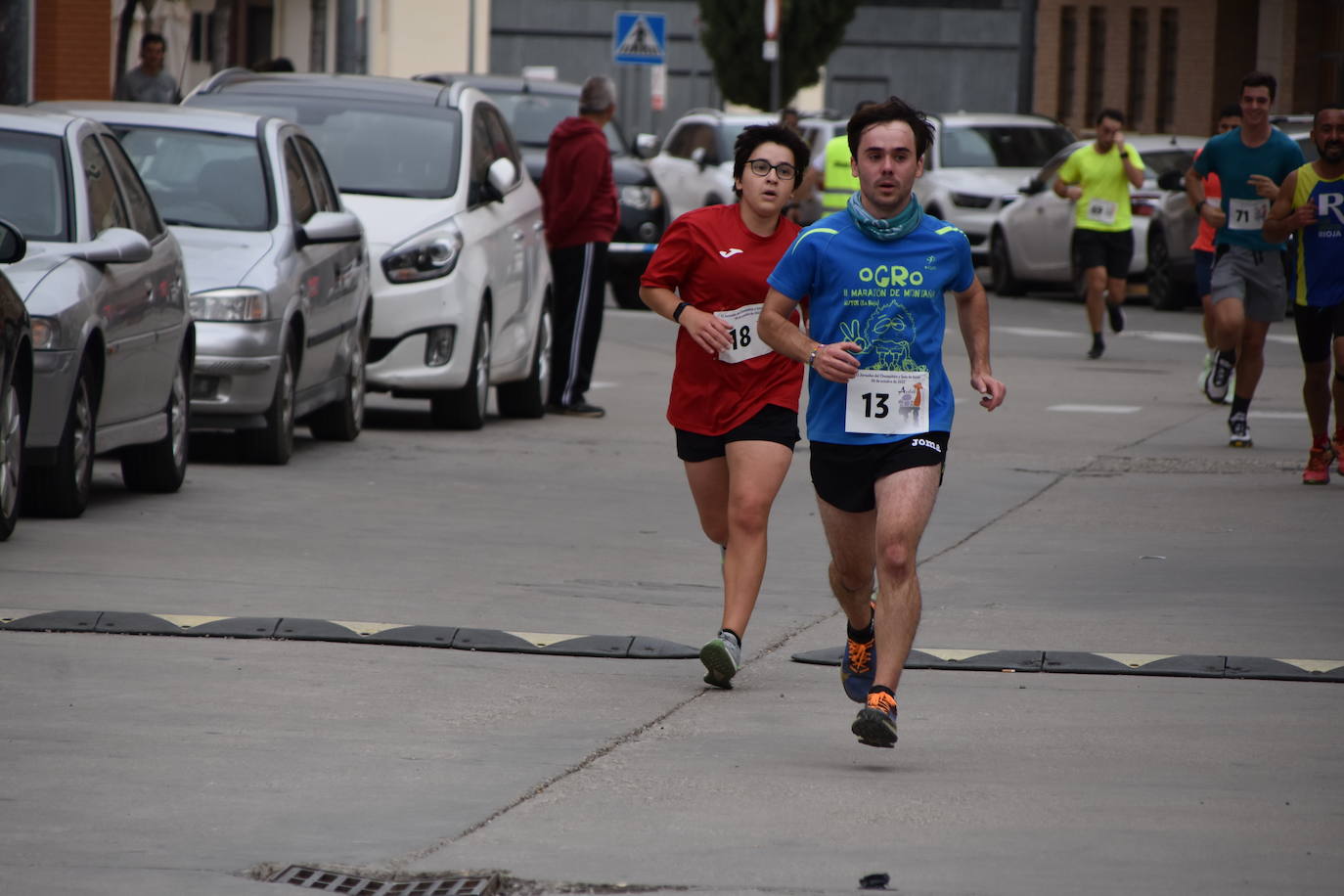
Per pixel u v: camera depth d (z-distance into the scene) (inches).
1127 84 4554.6
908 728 742.5
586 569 1056.8
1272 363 2327.8
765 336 720.3
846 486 719.7
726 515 842.2
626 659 853.2
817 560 1119.6
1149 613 957.8
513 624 907.4
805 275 717.9
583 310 1787.6
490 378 1685.5
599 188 1784.0
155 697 753.6
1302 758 700.7
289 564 1028.5
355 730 717.9
